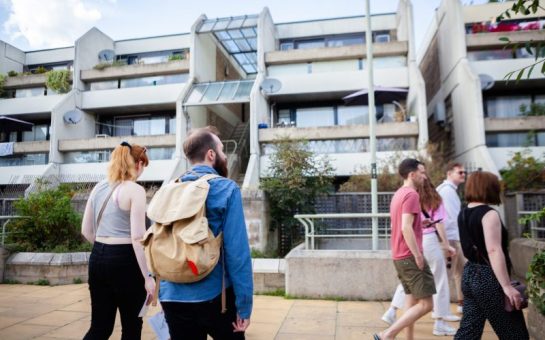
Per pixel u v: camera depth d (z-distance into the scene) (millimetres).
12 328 4090
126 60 23547
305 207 8570
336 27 21547
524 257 5359
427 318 4395
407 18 18500
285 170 8898
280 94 19078
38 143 19828
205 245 1736
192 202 1774
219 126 22109
